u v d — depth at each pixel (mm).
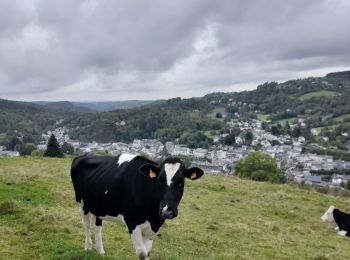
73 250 10344
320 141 164875
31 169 25453
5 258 9430
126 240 12078
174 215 7676
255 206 21125
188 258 10922
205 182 27625
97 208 9570
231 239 14336
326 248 14852
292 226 17688
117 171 9125
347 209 23000
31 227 12008
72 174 10414
